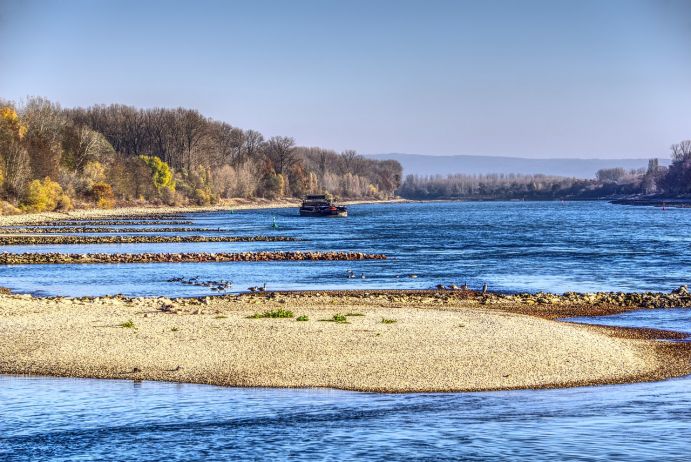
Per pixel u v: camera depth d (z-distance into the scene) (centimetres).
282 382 4388
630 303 7538
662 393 4188
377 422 3684
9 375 4528
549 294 8006
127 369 4634
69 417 3769
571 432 3528
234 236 17438
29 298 7400
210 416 3784
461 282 9394
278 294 7962
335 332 5581
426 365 4716
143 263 11675
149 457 3247
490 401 4047
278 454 3269
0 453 3291
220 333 5541
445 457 3231
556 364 4756
